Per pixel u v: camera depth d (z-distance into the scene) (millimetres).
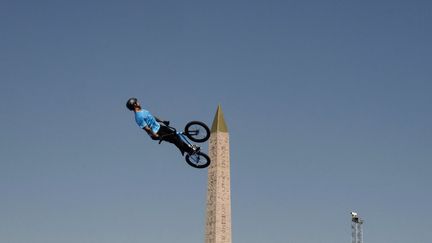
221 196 77625
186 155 34875
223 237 76938
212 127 80000
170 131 34531
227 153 79188
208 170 79312
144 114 34062
